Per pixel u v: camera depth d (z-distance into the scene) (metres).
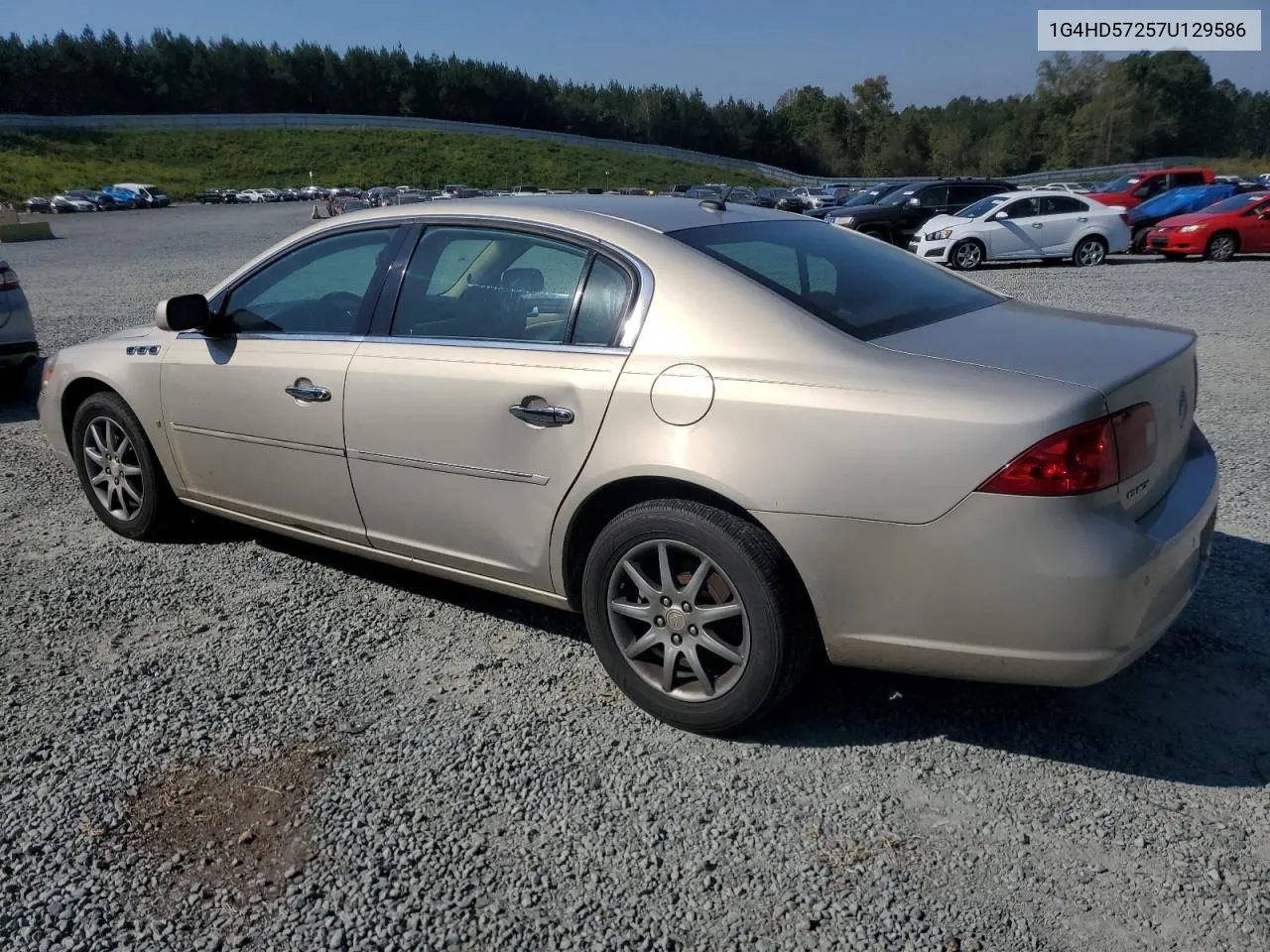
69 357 4.94
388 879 2.54
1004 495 2.59
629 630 3.28
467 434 3.44
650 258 3.24
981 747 3.08
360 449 3.76
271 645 3.79
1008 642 2.70
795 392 2.85
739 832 2.71
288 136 89.44
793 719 3.25
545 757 3.06
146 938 2.36
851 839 2.67
